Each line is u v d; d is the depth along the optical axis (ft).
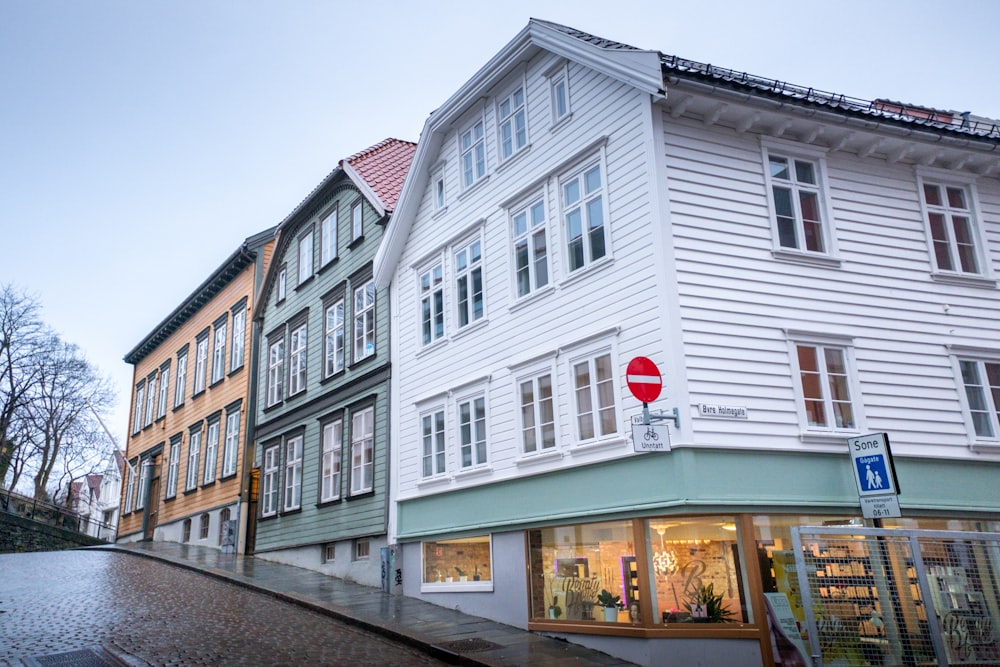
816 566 33.45
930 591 34.27
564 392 47.65
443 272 61.57
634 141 45.47
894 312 48.47
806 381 44.47
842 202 49.39
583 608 44.11
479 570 52.37
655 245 42.93
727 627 38.47
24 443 156.15
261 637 41.81
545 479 48.08
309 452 78.95
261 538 85.15
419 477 60.29
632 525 41.98
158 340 132.57
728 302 43.47
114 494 239.71
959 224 53.67
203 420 107.45
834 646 32.45
